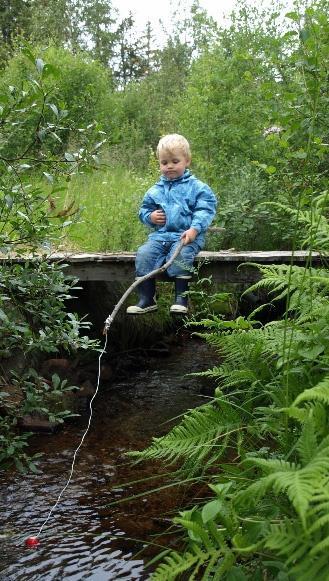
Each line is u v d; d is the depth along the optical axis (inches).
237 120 319.9
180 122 374.0
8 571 102.5
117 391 200.7
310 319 90.3
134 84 775.7
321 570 51.4
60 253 203.2
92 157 125.7
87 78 506.3
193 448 86.5
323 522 47.9
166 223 187.3
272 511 67.2
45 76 113.6
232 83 330.0
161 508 121.0
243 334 98.6
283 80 248.5
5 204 121.5
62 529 115.7
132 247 260.8
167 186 193.0
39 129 121.0
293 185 155.6
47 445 155.1
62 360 199.2
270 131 190.2
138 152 478.6
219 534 62.7
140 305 181.6
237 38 339.3
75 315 137.4
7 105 113.7
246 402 90.0
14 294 139.3
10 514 121.6
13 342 134.5
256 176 290.5
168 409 183.3
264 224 287.7
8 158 130.3
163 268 149.1
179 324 258.2
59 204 286.5
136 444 155.6
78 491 130.3
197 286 191.2
